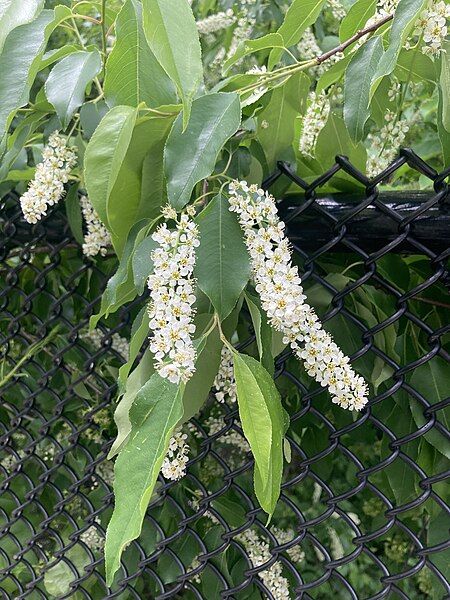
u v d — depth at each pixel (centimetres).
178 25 23
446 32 26
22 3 27
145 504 23
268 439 23
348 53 35
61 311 44
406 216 28
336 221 30
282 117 32
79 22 61
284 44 36
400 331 33
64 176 34
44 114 35
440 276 29
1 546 50
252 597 38
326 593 60
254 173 31
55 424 51
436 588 34
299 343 31
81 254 43
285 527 56
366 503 52
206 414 41
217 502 40
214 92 28
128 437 27
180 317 25
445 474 29
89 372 41
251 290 30
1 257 44
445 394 31
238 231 26
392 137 34
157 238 25
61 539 44
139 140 29
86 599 44
